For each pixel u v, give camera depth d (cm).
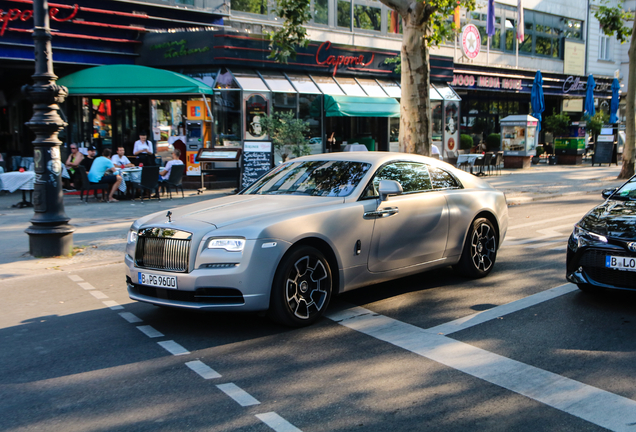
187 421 347
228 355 458
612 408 357
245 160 1519
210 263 482
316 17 2238
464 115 3030
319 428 336
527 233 1019
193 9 1902
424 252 621
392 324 530
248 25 2047
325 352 461
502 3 3081
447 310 570
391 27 2503
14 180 1342
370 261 569
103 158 1438
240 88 1773
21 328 540
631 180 669
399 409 359
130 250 545
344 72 2095
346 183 588
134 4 1788
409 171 636
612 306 571
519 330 505
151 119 1858
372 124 2345
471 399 372
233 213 526
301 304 522
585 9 3622
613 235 542
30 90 825
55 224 852
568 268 588
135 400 379
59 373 428
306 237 512
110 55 1791
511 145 2520
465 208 667
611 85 3394
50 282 721
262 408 363
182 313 578
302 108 1956
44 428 342
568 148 2786
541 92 2708
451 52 2756
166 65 1817
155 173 1454
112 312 589
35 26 823
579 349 457
